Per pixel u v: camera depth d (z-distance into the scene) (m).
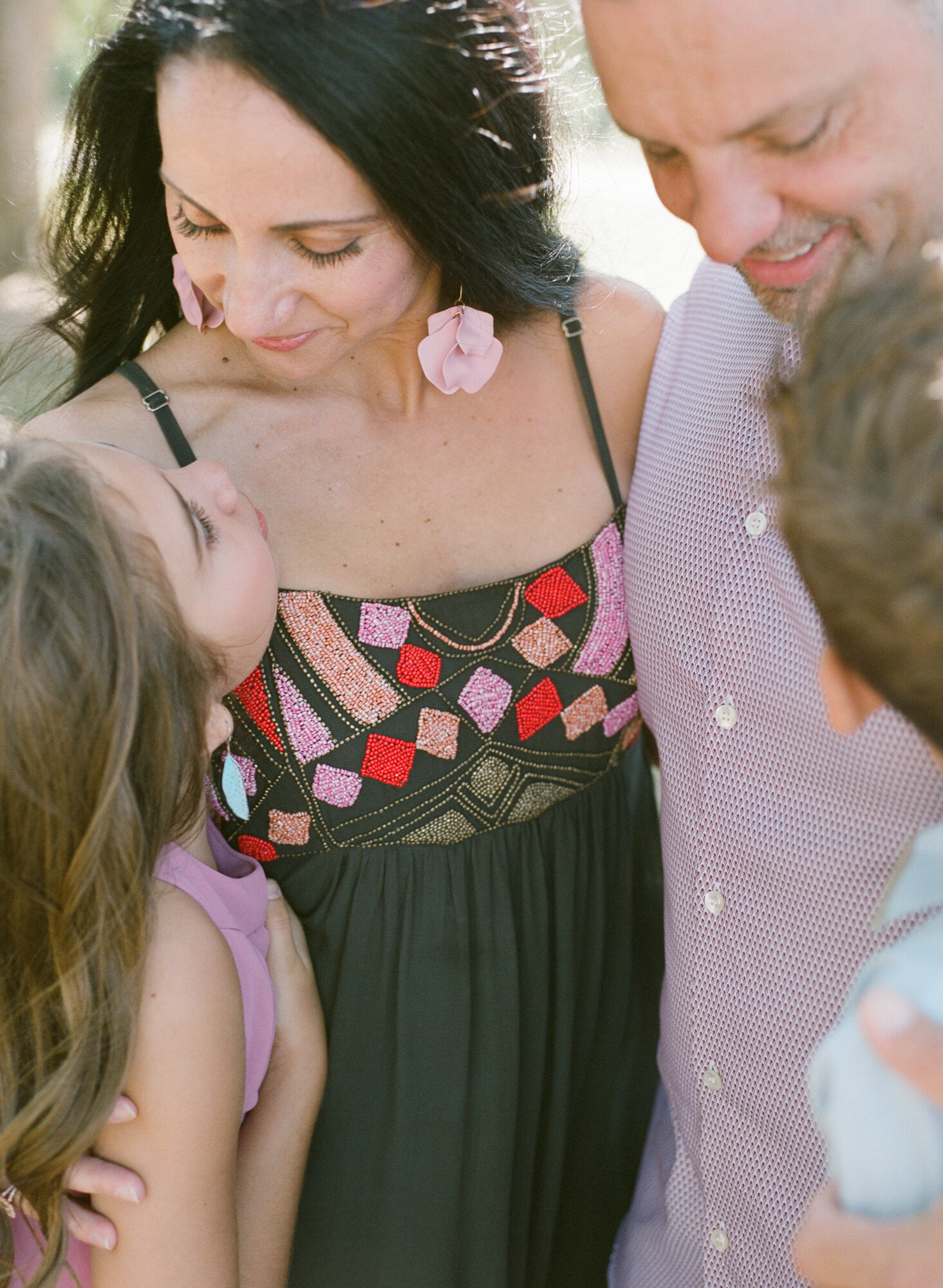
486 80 1.11
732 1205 1.28
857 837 1.08
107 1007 1.05
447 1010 1.37
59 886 1.03
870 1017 0.69
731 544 1.18
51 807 1.00
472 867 1.38
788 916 1.15
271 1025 1.23
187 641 1.07
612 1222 1.64
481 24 1.08
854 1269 0.72
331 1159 1.39
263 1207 1.24
